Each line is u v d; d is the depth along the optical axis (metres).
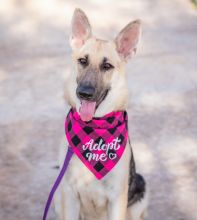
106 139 4.50
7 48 13.59
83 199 4.66
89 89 4.39
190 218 5.34
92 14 18.17
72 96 4.60
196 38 15.25
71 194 4.63
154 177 6.27
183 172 6.42
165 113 8.62
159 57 12.74
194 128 8.00
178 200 5.71
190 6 20.16
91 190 4.56
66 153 4.56
